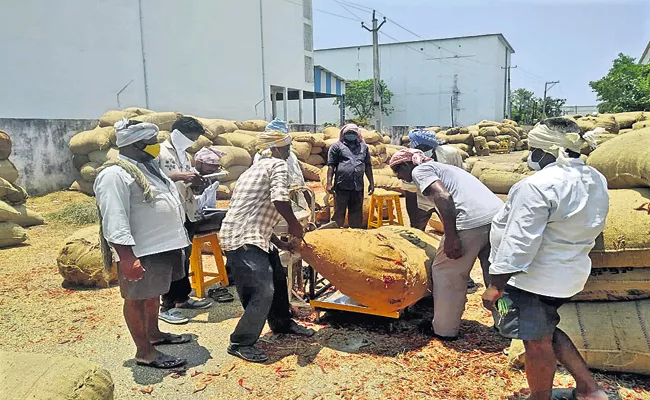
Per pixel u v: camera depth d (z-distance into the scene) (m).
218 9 20.78
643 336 3.08
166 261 3.43
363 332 4.08
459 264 3.77
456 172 3.86
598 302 3.35
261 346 3.86
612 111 32.94
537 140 2.72
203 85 20.28
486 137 27.16
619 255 3.03
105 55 16.14
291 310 4.27
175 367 3.52
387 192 7.34
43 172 11.20
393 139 31.67
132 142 3.35
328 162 6.70
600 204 2.62
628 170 3.27
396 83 59.59
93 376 2.26
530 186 2.54
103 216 3.07
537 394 2.80
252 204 3.63
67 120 11.66
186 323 4.33
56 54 14.56
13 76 13.52
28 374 2.14
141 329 3.46
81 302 4.86
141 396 3.17
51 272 5.84
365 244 3.78
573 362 2.81
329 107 53.97
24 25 13.70
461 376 3.35
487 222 3.67
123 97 16.88
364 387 3.24
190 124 4.50
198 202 4.66
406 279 3.68
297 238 3.85
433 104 58.66
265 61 23.64
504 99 60.19
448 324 3.86
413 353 3.69
